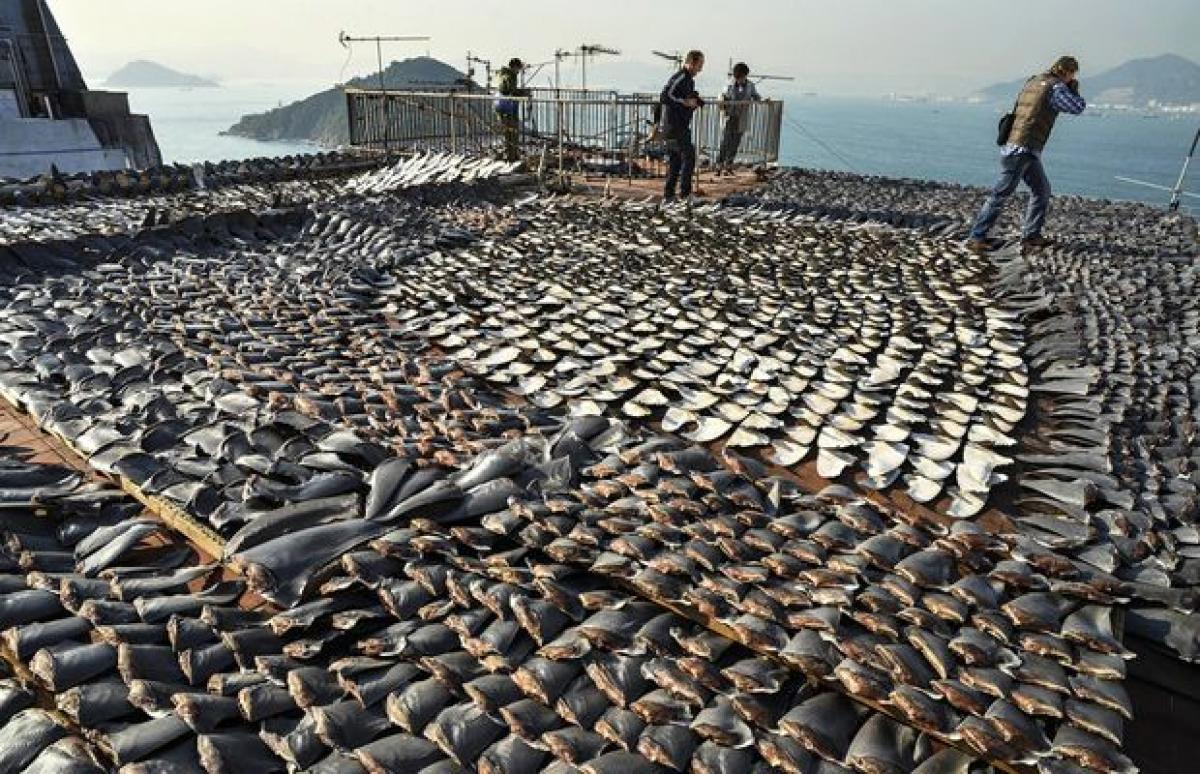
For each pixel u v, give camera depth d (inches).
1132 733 99.9
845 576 118.0
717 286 293.6
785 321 258.2
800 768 88.3
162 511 140.1
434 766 87.0
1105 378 210.5
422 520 125.4
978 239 352.8
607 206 437.7
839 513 138.0
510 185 499.8
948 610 109.8
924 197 515.2
